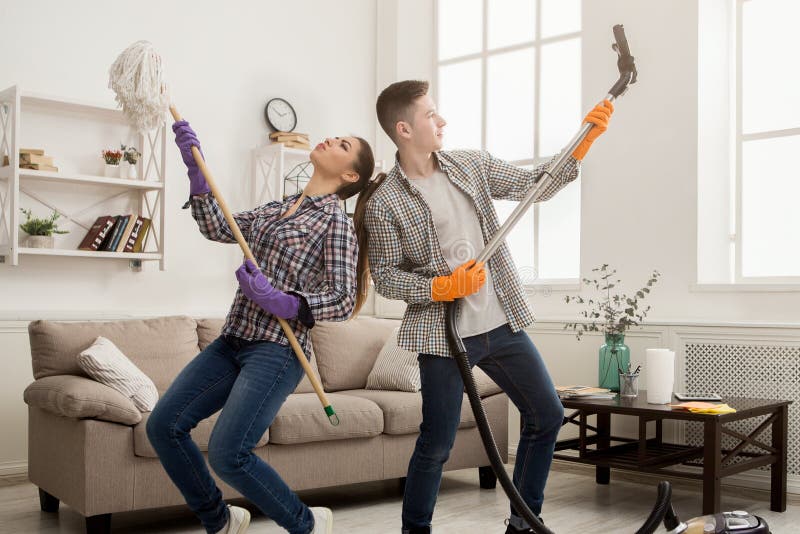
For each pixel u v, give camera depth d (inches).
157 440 87.3
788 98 163.0
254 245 92.6
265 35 200.8
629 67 88.2
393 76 220.7
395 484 159.3
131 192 175.3
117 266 174.6
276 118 200.4
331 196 93.8
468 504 141.5
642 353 166.9
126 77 87.3
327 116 212.8
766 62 166.1
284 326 87.2
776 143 163.9
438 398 90.7
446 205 92.4
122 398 117.8
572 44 192.2
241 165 195.5
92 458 113.9
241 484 85.9
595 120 87.1
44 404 121.4
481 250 92.5
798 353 148.9
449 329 84.2
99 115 172.1
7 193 158.9
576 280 187.3
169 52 184.2
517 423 184.5
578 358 175.3
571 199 188.9
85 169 170.4
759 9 167.3
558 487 155.7
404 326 92.5
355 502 142.7
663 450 148.6
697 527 82.0
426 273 93.0
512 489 78.2
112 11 175.5
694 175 165.3
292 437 128.4
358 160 95.5
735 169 169.8
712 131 168.2
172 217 182.7
